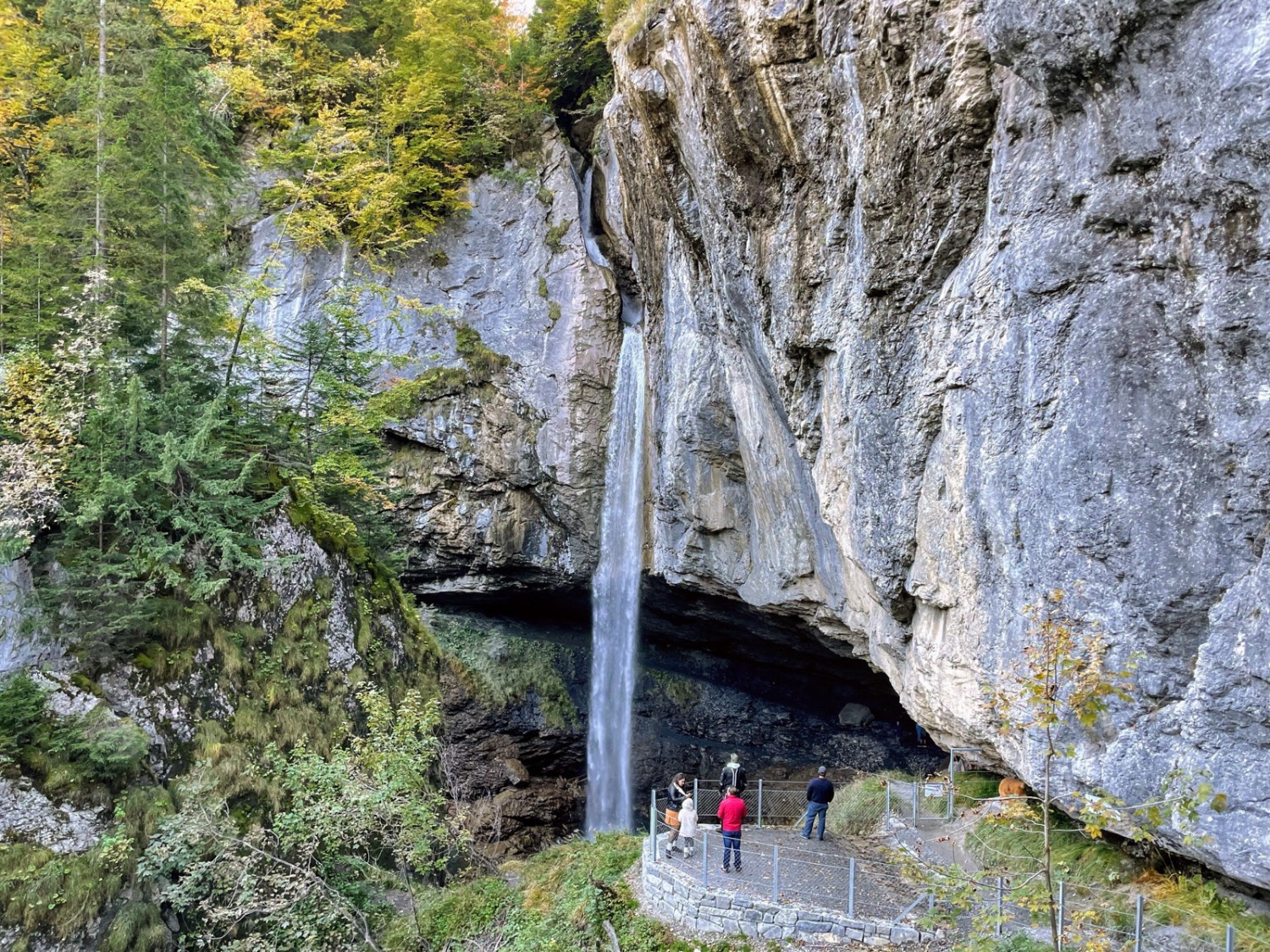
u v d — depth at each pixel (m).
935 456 11.84
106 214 17.47
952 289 11.00
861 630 17.95
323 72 31.98
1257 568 7.54
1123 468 8.53
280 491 18.03
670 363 24.19
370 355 23.94
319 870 14.82
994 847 13.48
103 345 16.62
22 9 26.94
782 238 14.61
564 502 28.86
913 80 10.68
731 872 13.48
